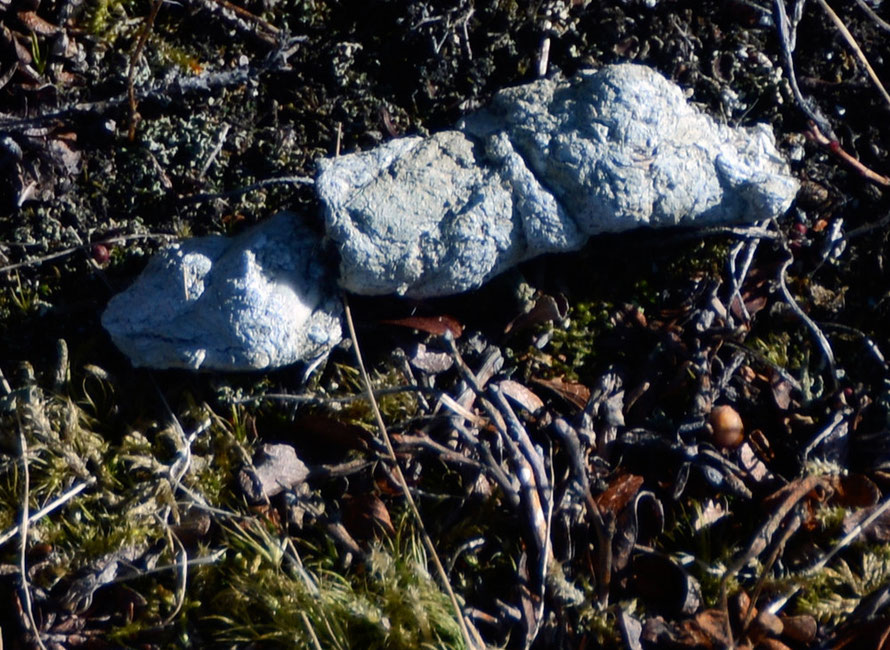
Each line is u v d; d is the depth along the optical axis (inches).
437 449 12.5
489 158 12.5
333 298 12.5
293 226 12.5
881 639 12.3
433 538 12.6
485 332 12.9
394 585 12.3
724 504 12.8
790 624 12.4
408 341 12.8
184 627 12.4
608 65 12.8
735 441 12.7
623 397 12.9
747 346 13.0
